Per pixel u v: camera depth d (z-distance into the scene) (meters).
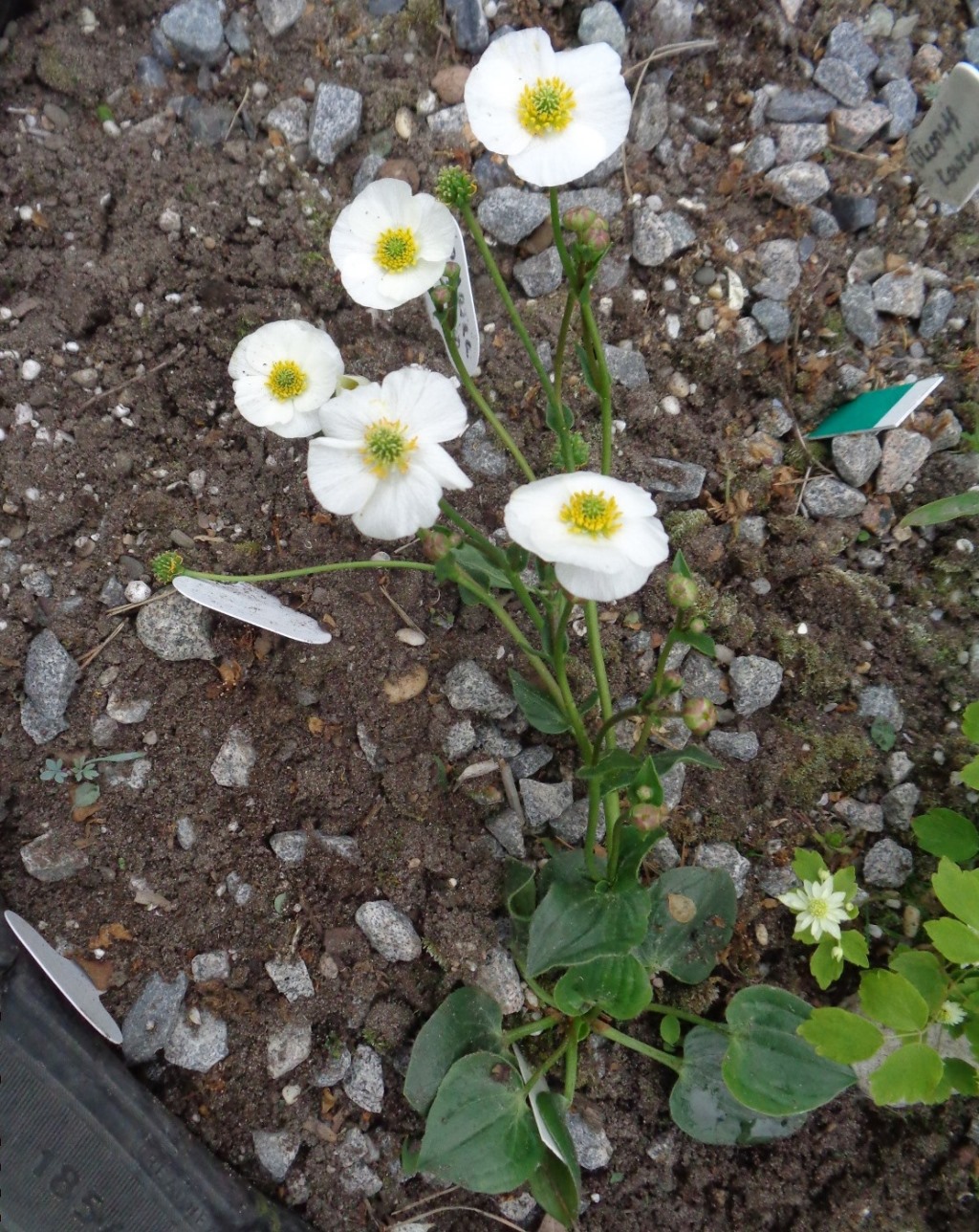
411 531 0.16
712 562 0.24
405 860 0.23
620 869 0.20
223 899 0.22
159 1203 0.20
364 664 0.23
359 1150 0.22
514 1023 0.22
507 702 0.23
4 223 0.24
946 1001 0.20
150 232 0.24
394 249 0.18
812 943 0.22
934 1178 0.22
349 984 0.22
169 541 0.23
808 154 0.27
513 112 0.17
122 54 0.26
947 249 0.27
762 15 0.27
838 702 0.24
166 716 0.23
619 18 0.26
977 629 0.25
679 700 0.24
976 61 0.29
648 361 0.25
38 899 0.22
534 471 0.24
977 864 0.23
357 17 0.26
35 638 0.23
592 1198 0.22
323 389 0.19
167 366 0.24
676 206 0.26
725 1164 0.22
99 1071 0.21
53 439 0.23
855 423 0.25
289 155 0.25
